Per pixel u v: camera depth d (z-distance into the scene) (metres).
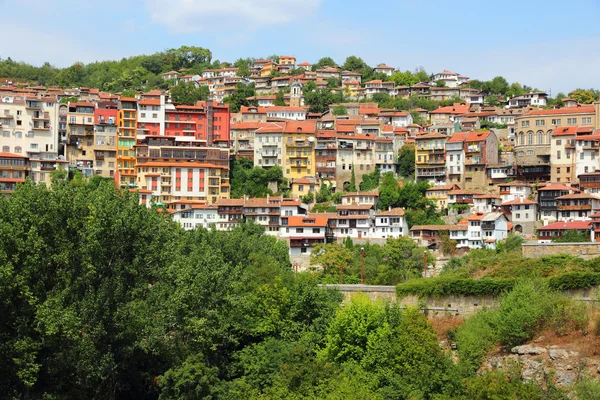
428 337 108.31
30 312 105.94
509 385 98.06
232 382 110.38
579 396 97.38
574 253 129.38
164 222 139.38
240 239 163.38
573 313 109.62
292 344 115.06
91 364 105.00
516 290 115.31
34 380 100.00
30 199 114.38
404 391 103.56
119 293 111.00
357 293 125.44
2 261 104.56
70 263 111.25
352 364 109.88
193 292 113.50
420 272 184.88
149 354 117.50
